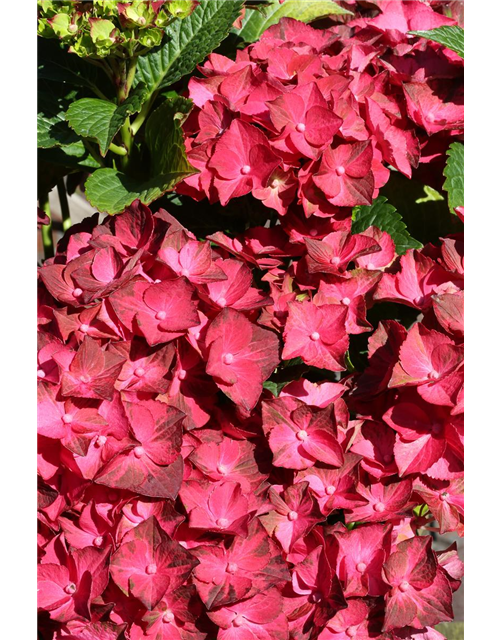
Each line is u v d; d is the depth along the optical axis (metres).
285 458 1.25
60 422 1.13
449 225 1.66
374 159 1.42
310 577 1.27
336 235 1.35
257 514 1.23
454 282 1.35
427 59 1.63
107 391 1.12
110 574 1.16
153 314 1.20
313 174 1.31
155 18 1.34
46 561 1.18
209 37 1.60
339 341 1.26
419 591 1.28
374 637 1.29
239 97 1.41
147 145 1.49
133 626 1.19
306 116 1.32
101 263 1.23
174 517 1.19
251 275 1.28
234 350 1.23
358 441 1.31
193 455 1.24
